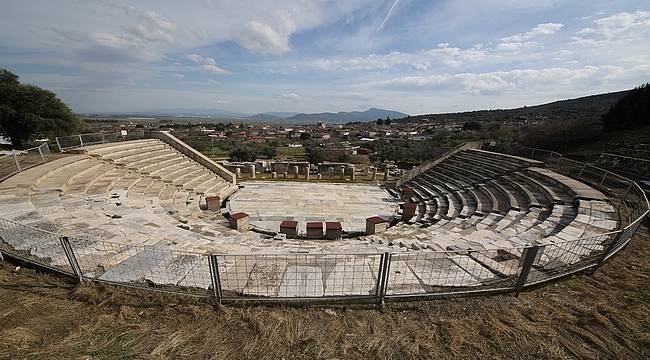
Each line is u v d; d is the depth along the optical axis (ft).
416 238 35.55
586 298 18.12
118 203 37.93
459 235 34.47
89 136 59.72
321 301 17.53
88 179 44.47
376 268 22.26
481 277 20.93
